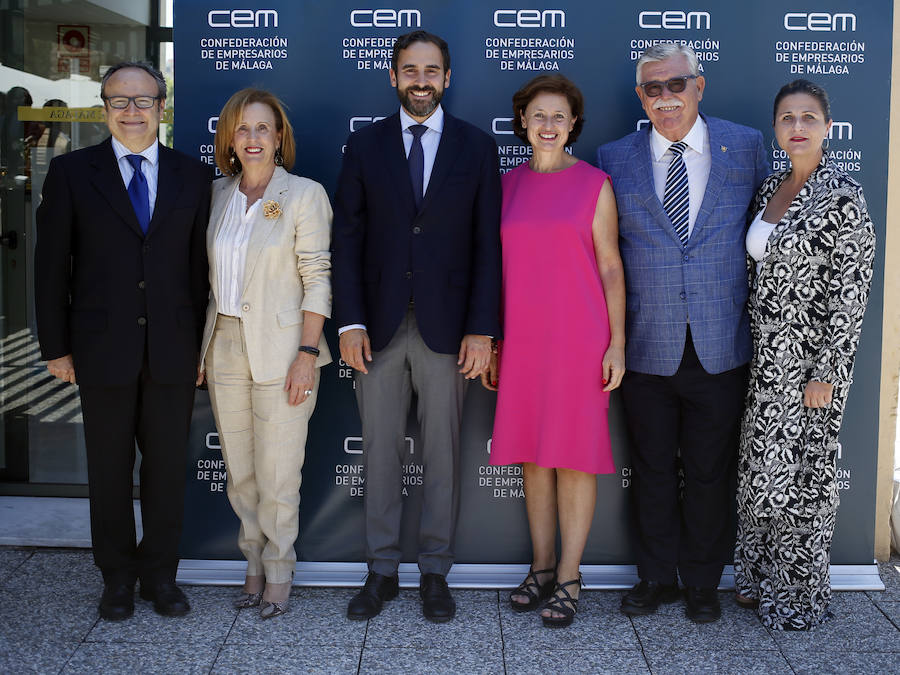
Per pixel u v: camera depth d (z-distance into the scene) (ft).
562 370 9.57
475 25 10.64
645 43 10.62
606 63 10.66
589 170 9.69
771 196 9.41
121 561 9.85
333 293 9.72
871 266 8.90
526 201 9.75
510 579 10.85
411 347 9.81
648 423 9.87
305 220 9.59
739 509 10.04
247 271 9.40
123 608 9.70
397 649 9.18
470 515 11.08
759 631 9.64
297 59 10.70
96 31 13.10
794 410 9.24
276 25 10.67
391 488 10.16
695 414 9.74
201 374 9.86
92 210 9.16
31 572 10.97
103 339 9.21
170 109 13.19
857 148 10.65
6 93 13.21
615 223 9.71
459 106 10.74
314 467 11.08
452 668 8.81
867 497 10.89
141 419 9.65
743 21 10.56
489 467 11.03
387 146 9.73
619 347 9.64
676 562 10.09
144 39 13.14
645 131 9.93
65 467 13.66
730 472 10.00
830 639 9.44
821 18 10.53
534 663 8.91
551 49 10.66
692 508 9.91
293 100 10.75
